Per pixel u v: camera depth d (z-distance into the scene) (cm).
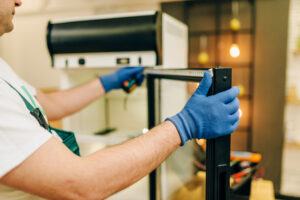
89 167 64
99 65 159
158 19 144
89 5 317
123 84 152
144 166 70
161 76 119
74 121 181
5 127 61
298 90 295
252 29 299
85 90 143
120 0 306
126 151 69
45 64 370
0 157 60
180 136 74
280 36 290
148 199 151
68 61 166
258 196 161
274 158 307
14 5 76
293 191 305
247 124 315
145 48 147
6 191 73
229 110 75
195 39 319
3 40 379
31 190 62
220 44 313
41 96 127
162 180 143
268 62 298
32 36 369
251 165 181
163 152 72
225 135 75
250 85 310
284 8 284
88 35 156
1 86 66
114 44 152
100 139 170
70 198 63
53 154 63
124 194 159
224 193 75
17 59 381
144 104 193
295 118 298
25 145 61
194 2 312
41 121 79
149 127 135
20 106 68
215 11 308
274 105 302
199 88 78
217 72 75
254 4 293
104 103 204
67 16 345
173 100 162
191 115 75
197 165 165
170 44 167
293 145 294
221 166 75
